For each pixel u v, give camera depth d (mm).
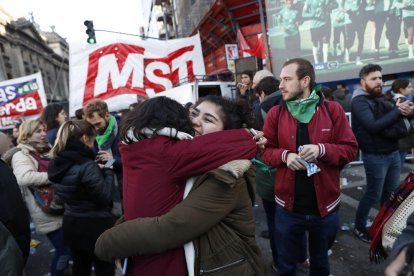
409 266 830
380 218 1344
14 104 6945
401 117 2688
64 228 2145
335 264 2689
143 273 1101
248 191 1310
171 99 1161
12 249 1474
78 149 2055
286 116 1993
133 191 1091
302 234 2053
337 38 6402
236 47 10203
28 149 2646
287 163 1843
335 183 1918
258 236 3406
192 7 19844
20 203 2062
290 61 1921
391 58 6211
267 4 6789
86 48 5184
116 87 5250
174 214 1017
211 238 1096
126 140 1099
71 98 5129
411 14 5992
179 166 1040
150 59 5551
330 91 4840
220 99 1318
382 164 2822
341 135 1902
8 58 43125
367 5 6172
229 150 1069
